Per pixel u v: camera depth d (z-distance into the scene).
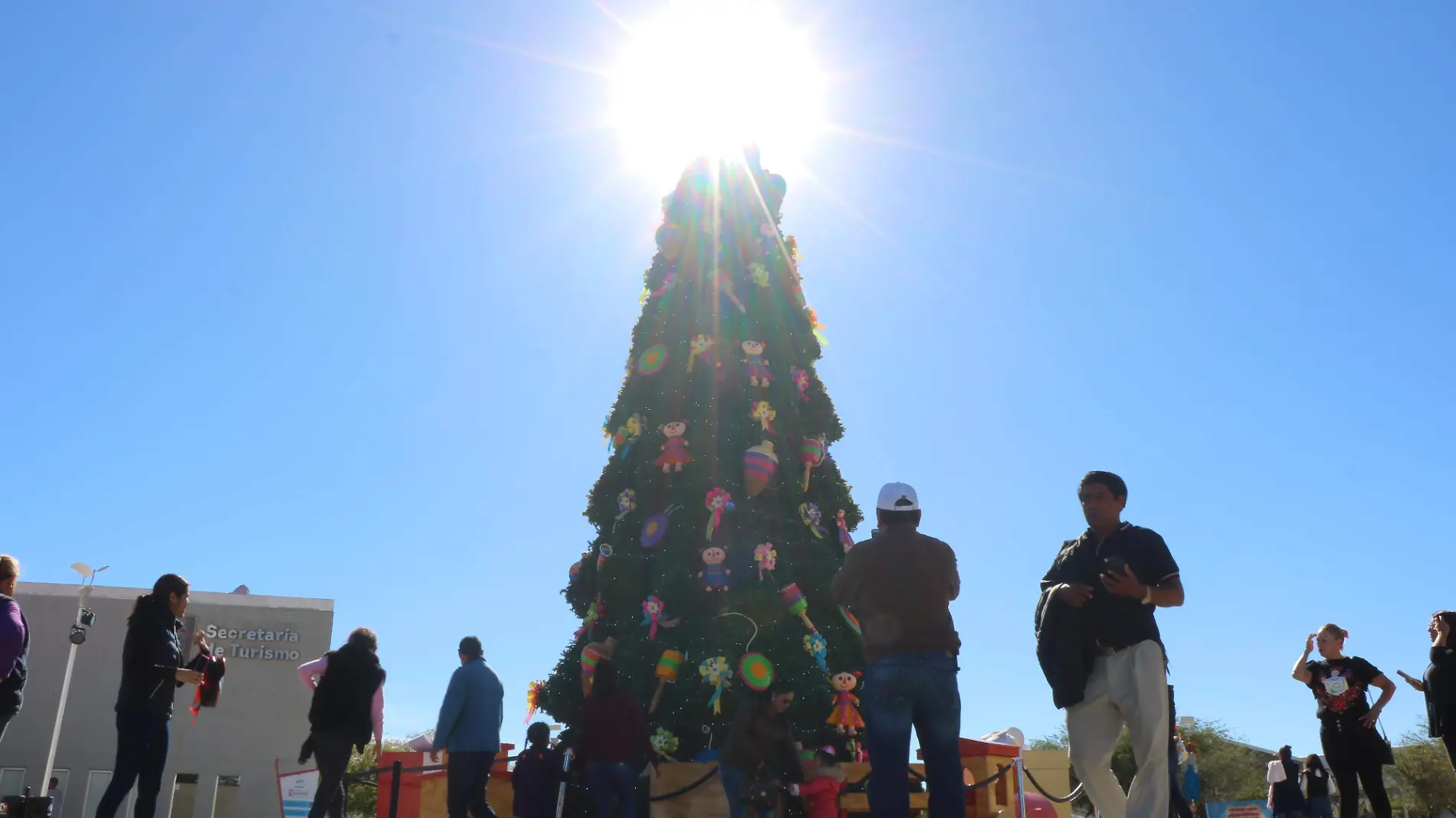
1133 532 5.98
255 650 32.34
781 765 8.97
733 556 11.84
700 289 13.80
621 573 12.38
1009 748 11.20
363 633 8.81
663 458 12.76
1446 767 41.44
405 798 11.16
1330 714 9.40
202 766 31.08
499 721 9.02
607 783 9.08
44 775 29.11
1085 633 5.86
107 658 31.44
